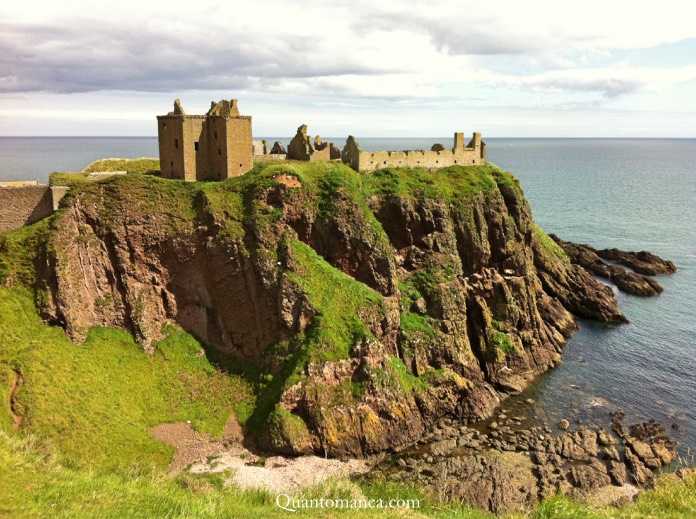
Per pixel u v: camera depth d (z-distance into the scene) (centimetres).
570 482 5919
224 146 8106
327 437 6438
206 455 6188
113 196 7394
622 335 9762
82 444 5647
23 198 7175
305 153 9588
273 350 7156
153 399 6700
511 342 8494
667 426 7000
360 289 7575
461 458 6366
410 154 9806
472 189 9575
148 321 7338
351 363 6894
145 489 3778
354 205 8238
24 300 6662
